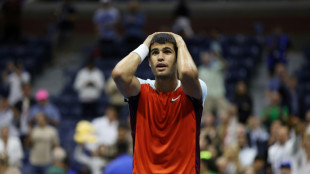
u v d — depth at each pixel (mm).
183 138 8633
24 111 30375
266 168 20688
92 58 33312
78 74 36781
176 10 40031
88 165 23922
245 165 22375
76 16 48188
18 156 25906
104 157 23016
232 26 48000
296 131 20672
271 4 47875
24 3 49688
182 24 39438
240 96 28750
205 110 30219
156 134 8656
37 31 48812
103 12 39781
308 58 40375
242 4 48188
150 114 8719
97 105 33938
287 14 47219
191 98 8672
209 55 31172
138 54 8672
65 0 42438
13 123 29688
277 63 35406
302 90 34625
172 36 8789
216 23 48125
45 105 30016
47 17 48719
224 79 35031
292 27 47219
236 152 21719
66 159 21234
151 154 8641
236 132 24172
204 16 48250
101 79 33312
